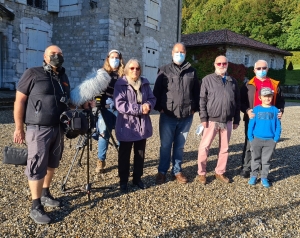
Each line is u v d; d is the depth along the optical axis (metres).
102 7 10.78
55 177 3.82
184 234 2.61
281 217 3.00
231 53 20.19
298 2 39.38
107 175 4.00
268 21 39.59
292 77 34.09
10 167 4.07
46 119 2.67
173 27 15.00
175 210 3.06
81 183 3.67
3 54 10.57
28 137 2.69
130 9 11.76
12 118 7.67
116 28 11.12
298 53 41.06
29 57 11.40
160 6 13.71
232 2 44.50
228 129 3.79
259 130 3.76
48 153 2.77
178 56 3.52
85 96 2.97
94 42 11.10
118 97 3.29
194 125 8.38
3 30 10.38
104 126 3.89
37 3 11.62
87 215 2.87
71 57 11.71
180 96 3.55
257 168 3.89
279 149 5.82
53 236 2.49
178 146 3.81
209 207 3.17
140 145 3.50
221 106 3.64
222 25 42.25
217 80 3.69
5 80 10.72
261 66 3.85
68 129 2.72
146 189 3.57
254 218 2.95
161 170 3.79
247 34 41.12
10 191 3.32
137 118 3.37
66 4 11.56
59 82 2.80
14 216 2.78
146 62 13.08
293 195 3.58
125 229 2.65
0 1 10.18
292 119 10.58
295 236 2.65
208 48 20.45
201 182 3.87
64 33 11.77
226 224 2.81
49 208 2.98
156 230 2.65
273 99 3.87
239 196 3.50
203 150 3.79
